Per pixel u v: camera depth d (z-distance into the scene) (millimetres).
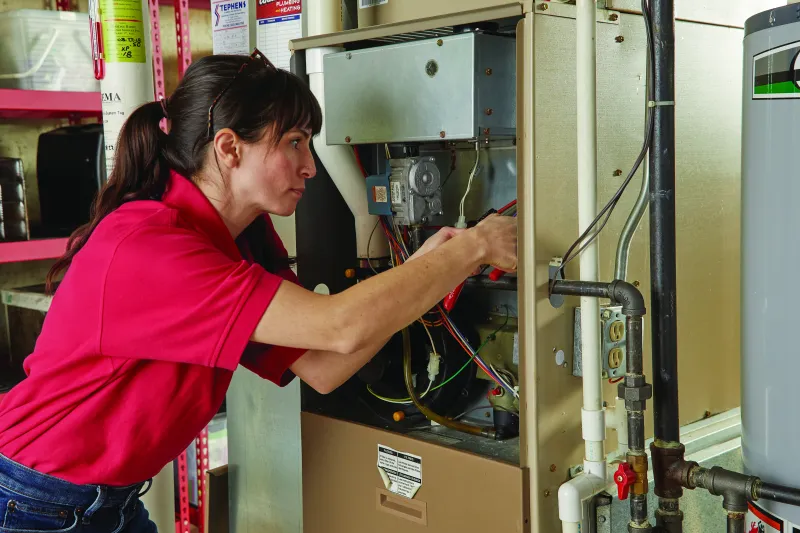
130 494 1300
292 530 1650
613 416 1327
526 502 1235
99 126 2410
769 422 1110
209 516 1782
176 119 1210
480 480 1286
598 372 1229
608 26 1286
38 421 1167
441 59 1281
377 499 1460
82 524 1229
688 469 1171
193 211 1191
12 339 2688
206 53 2928
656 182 1185
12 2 2543
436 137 1312
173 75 2859
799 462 1074
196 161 1207
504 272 1343
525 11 1167
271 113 1167
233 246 1223
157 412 1171
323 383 1400
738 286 1578
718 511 1477
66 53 2232
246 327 1078
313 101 1243
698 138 1450
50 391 1160
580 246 1237
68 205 2416
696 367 1491
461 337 1457
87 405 1151
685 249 1442
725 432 1493
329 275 1665
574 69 1242
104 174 2340
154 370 1151
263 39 1646
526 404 1227
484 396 1556
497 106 1294
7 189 2117
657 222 1188
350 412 1587
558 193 1231
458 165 1599
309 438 1572
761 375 1116
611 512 1284
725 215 1529
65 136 2420
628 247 1241
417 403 1483
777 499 1065
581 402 1304
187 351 1085
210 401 1226
